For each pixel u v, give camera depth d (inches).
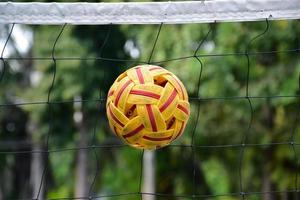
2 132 693.3
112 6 164.9
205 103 394.6
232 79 379.2
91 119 525.0
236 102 384.5
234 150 415.8
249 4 164.4
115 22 165.0
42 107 517.0
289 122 380.5
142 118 134.0
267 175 414.0
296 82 358.6
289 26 356.8
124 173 550.3
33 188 639.8
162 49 377.4
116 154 557.3
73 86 482.9
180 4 164.6
